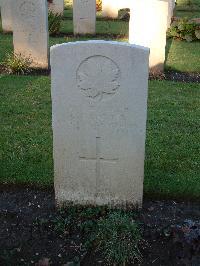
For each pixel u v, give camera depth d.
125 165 1.81
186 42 5.06
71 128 1.76
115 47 1.62
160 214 1.88
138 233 1.69
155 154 2.34
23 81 3.54
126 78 1.66
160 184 2.06
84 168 1.83
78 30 5.28
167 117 2.84
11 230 1.80
